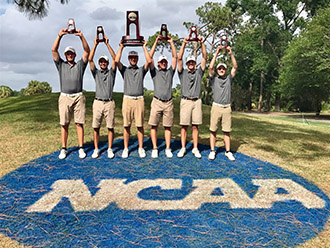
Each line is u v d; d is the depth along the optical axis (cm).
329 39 2123
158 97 512
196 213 329
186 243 273
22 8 917
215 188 397
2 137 687
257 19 3416
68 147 589
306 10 3344
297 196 381
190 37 498
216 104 520
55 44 472
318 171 491
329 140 818
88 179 418
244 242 276
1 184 398
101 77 502
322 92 2555
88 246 267
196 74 516
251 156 573
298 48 2312
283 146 692
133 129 823
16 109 1195
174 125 955
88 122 910
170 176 434
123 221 309
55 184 400
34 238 279
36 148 582
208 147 630
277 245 273
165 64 506
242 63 3538
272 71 3550
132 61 498
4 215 319
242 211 337
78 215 321
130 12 489
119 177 427
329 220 321
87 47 486
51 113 1043
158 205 346
